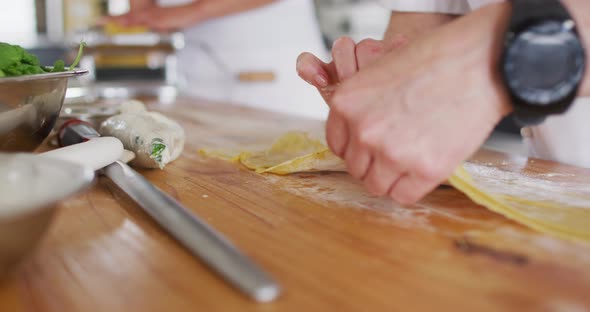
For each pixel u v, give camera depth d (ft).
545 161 2.14
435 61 1.43
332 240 1.42
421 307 1.16
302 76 1.87
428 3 2.53
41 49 7.07
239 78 5.15
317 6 6.16
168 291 1.21
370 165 1.52
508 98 1.40
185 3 5.23
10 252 1.17
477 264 1.31
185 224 1.38
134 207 1.59
